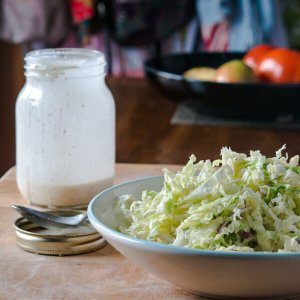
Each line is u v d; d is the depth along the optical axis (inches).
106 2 54.3
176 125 38.7
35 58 24.0
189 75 42.1
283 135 37.4
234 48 54.8
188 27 55.0
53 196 24.1
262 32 54.2
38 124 23.8
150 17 54.1
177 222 18.4
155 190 21.9
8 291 17.9
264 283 16.0
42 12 53.1
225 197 17.8
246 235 17.5
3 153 55.6
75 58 24.5
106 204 20.3
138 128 38.0
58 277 18.8
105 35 55.4
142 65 56.1
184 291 18.0
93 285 18.3
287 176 18.6
